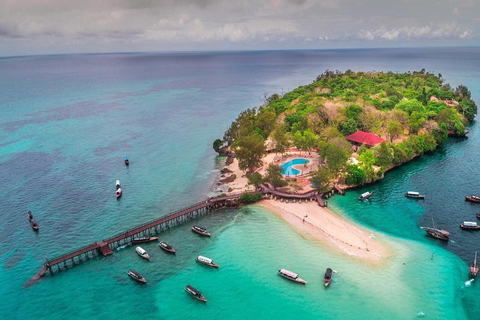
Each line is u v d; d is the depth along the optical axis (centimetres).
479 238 10588
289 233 11081
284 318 7975
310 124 18812
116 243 10881
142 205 13338
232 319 8006
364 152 15138
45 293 8875
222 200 12962
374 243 10431
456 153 17862
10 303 8556
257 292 8738
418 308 8081
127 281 9269
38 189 14750
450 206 12494
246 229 11431
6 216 12569
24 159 18325
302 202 12888
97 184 15262
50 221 12231
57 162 17938
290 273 9062
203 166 17325
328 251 10131
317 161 16212
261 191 13562
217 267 9644
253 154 14462
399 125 17738
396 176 15112
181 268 9694
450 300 8288
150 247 10662
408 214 12019
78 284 9188
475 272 8969
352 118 19500
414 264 9481
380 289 8656
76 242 10994
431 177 14938
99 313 8262
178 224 11919
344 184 14138
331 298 8444
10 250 10625
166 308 8362
